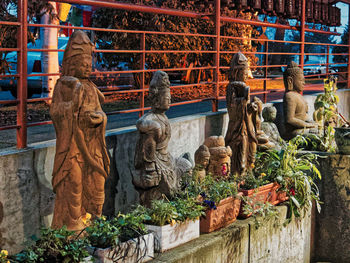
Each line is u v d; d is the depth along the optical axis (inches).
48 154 181.3
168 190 202.7
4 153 167.5
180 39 523.8
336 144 302.0
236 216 224.2
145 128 197.3
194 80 635.5
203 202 203.3
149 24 495.8
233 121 249.3
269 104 330.6
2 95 471.5
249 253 223.0
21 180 172.2
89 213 175.6
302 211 265.9
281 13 359.3
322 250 300.5
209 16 284.7
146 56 496.1
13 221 170.4
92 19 482.6
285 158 258.4
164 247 182.7
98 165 173.2
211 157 231.8
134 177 204.5
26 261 149.4
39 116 354.0
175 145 244.2
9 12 359.9
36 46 483.8
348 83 478.3
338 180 291.7
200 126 264.4
